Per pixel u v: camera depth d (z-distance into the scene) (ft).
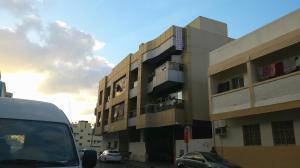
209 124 95.35
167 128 106.83
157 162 107.04
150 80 115.55
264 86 60.70
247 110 63.31
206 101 95.14
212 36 102.94
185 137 76.43
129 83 128.26
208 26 112.37
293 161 55.16
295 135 55.83
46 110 17.94
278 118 59.47
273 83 58.80
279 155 57.93
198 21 111.75
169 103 98.27
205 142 79.05
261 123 63.21
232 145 69.62
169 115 94.73
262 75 64.44
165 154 108.37
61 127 17.25
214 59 78.59
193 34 99.96
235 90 67.62
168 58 109.29
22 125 16.39
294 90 54.44
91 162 16.70
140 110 113.80
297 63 57.67
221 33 114.21
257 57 63.21
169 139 106.73
